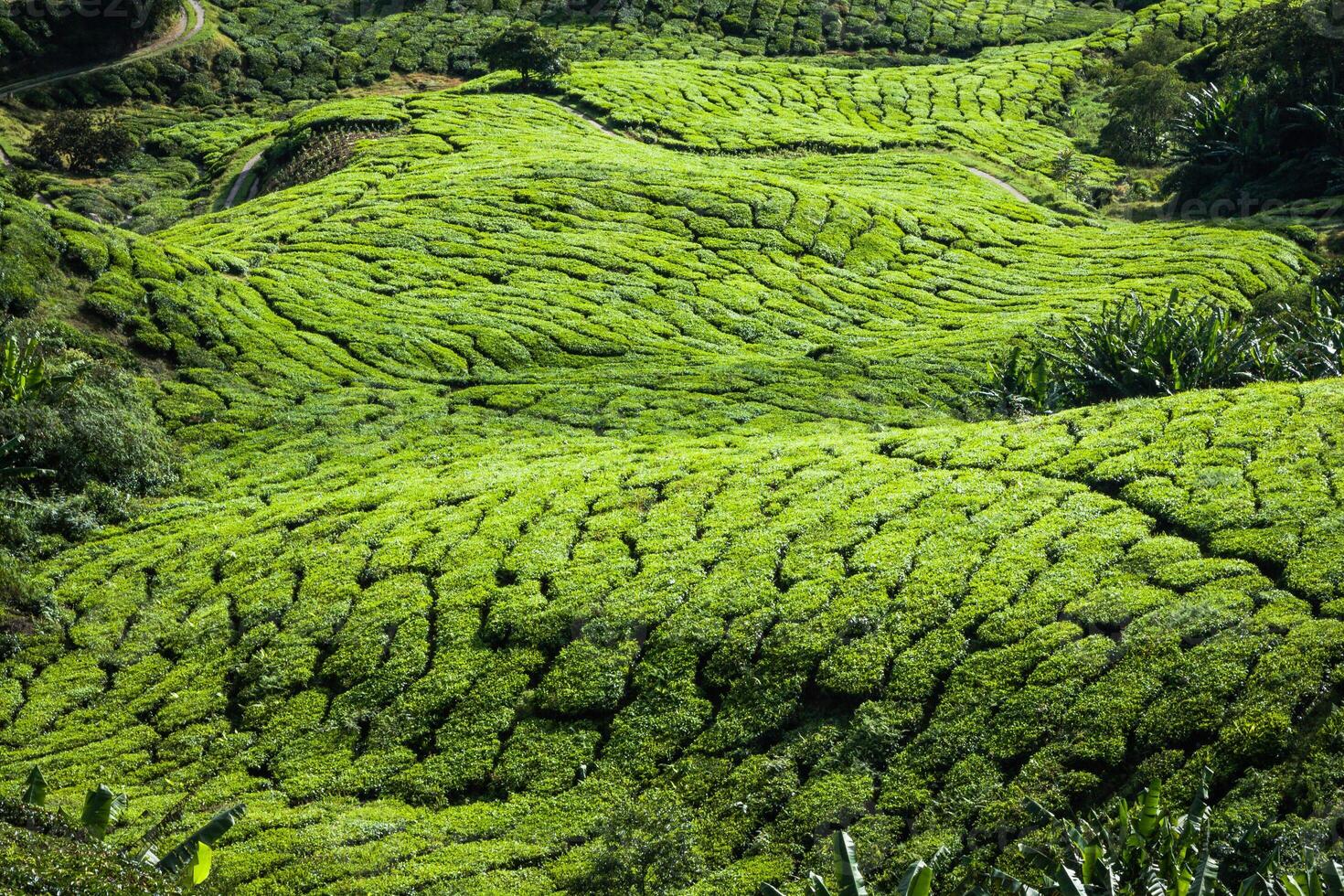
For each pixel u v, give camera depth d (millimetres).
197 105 109625
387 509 29203
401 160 72688
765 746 19031
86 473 32531
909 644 19984
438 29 126250
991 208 69000
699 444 32781
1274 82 71438
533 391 41469
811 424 37312
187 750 21469
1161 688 17500
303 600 25281
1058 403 37594
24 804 15562
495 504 28359
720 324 50312
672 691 20328
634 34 123750
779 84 102812
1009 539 22078
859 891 12664
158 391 38812
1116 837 14711
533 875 17047
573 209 61031
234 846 18156
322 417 38781
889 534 23234
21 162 91562
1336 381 27188
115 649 25203
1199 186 73375
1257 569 19547
